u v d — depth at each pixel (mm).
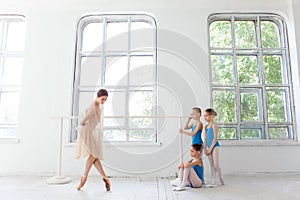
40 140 3783
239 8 4141
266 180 3266
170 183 3152
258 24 4246
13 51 4234
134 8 4164
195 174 2830
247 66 4219
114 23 4355
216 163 2965
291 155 3734
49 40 4082
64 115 3857
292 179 3326
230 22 4309
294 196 2436
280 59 4234
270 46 4254
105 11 4184
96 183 3146
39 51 4047
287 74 4109
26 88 3934
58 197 2420
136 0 4148
